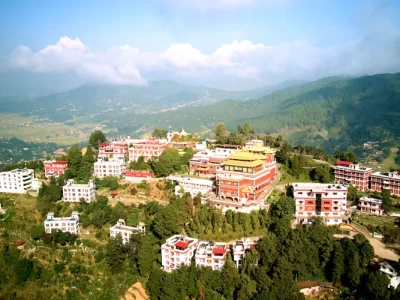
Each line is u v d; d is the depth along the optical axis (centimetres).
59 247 18200
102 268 17288
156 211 19350
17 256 17438
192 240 16325
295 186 19075
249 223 17375
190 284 14712
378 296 12988
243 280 14350
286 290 13588
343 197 17788
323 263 15012
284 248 15125
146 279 16450
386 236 16075
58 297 16100
